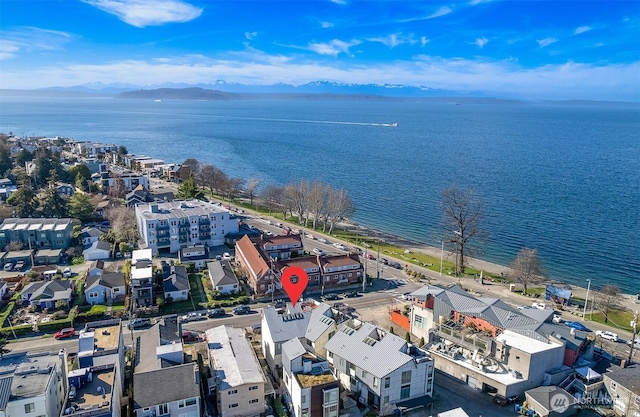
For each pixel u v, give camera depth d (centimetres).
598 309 10319
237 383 6297
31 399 5366
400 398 6594
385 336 7056
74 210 15438
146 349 7106
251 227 15850
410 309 9175
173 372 6094
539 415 6500
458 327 7981
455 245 14175
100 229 14212
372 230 16688
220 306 9838
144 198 17438
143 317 9269
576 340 7538
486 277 12262
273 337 7375
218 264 11438
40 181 19838
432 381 6800
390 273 12219
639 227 16275
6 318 8912
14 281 10812
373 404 6594
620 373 7038
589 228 16188
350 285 11238
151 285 9862
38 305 9369
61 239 12988
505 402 6812
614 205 18850
